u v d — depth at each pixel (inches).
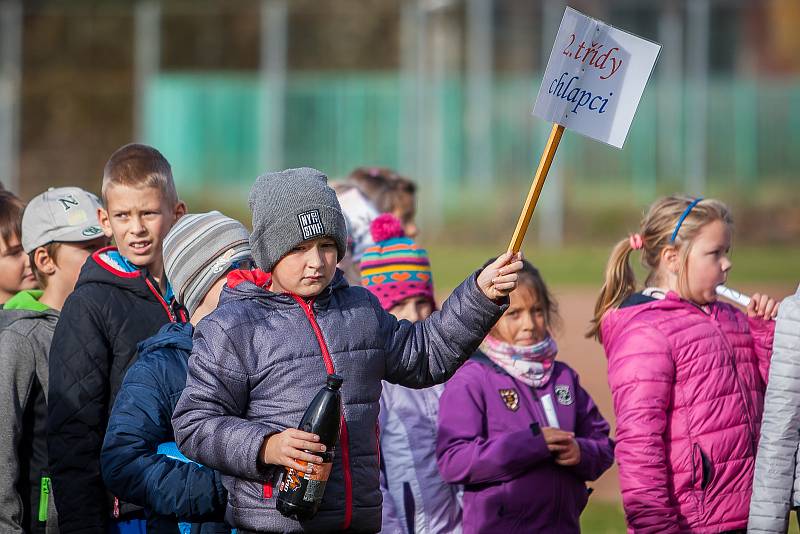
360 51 3395.7
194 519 418.6
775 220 3166.8
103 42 3501.5
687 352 522.9
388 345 420.2
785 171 3206.2
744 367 540.7
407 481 545.3
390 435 550.9
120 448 420.5
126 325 486.0
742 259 2792.8
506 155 3206.2
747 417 527.2
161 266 521.3
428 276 609.3
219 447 388.5
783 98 3206.2
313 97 3257.9
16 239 594.2
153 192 507.8
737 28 3201.3
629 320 536.4
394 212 780.0
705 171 3201.3
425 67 3243.1
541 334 551.2
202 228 473.7
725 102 3206.2
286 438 377.7
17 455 499.2
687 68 3216.0
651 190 3186.5
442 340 421.1
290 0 3850.9
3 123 3336.6
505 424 534.0
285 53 3356.3
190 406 398.6
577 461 520.7
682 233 550.9
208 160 3243.1
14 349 507.8
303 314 408.5
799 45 3193.9
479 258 2765.7
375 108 3248.0
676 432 518.6
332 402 384.5
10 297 600.1
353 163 3250.5
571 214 3161.9
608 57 427.2
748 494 520.4
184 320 502.9
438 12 3250.5
